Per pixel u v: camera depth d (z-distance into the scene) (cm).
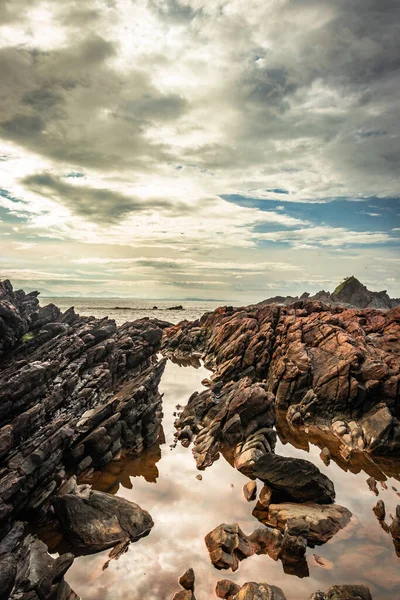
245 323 5803
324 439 3177
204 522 1927
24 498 1869
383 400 3431
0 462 1934
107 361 3750
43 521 1864
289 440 3131
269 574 1568
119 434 2709
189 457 2717
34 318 3978
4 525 1691
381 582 1541
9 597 1297
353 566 1627
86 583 1495
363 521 1956
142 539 1778
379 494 2269
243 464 2533
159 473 2458
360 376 3609
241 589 1416
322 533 1797
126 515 1869
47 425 2317
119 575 1540
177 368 5778
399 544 1780
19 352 3425
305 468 2158
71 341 3541
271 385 4225
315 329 4681
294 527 1739
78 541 1708
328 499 2091
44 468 2011
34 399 2461
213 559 1617
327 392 3597
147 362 5025
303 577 1555
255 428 2984
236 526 1816
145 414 3002
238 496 2194
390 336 4634
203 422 3272
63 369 3064
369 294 14700
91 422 2566
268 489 2203
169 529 1859
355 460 2770
